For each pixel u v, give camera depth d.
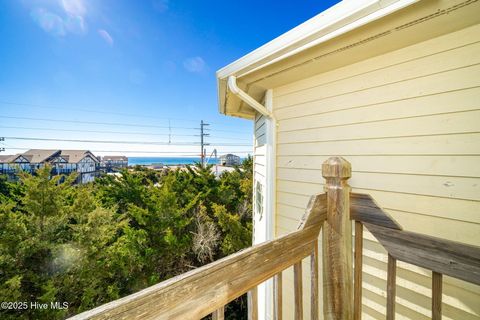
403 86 1.58
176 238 7.43
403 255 0.83
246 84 2.40
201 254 7.86
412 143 1.54
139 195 10.04
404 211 1.55
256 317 0.68
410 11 1.21
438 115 1.44
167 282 0.50
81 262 5.79
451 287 1.35
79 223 6.36
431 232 1.43
